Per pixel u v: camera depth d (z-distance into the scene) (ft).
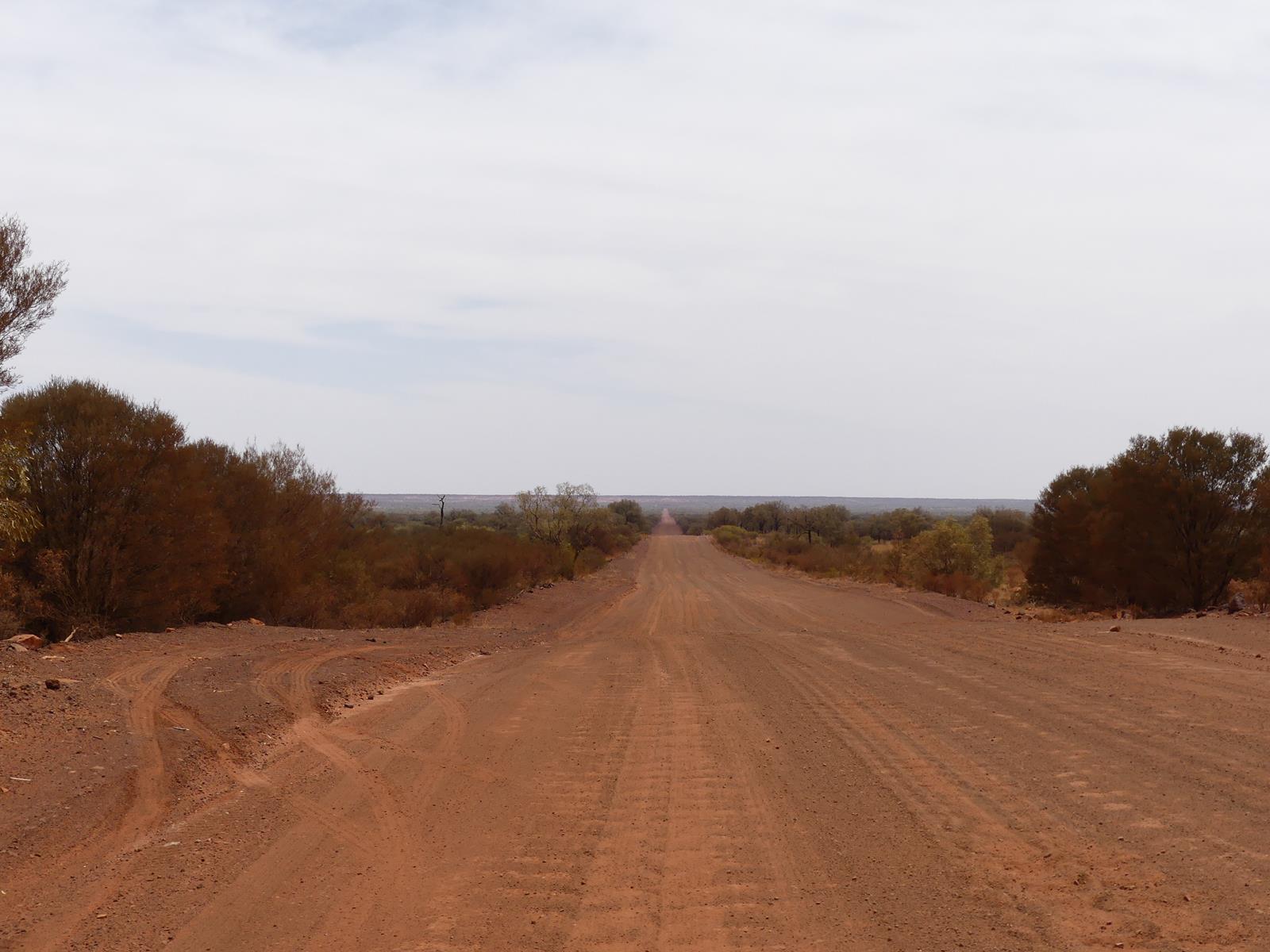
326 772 26.99
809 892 18.07
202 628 59.57
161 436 57.72
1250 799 22.25
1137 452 85.56
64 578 52.24
